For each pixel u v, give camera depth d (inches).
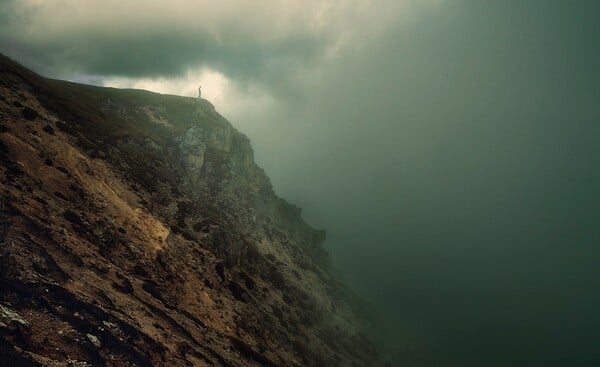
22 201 1279.5
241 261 3063.5
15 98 1994.3
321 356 2938.0
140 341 1027.9
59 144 1876.2
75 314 928.3
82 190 1713.8
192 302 1759.4
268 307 2792.8
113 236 1622.8
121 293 1250.6
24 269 952.3
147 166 2810.0
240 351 1605.6
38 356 725.9
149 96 4343.0
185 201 2790.4
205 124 4517.7
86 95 3452.3
